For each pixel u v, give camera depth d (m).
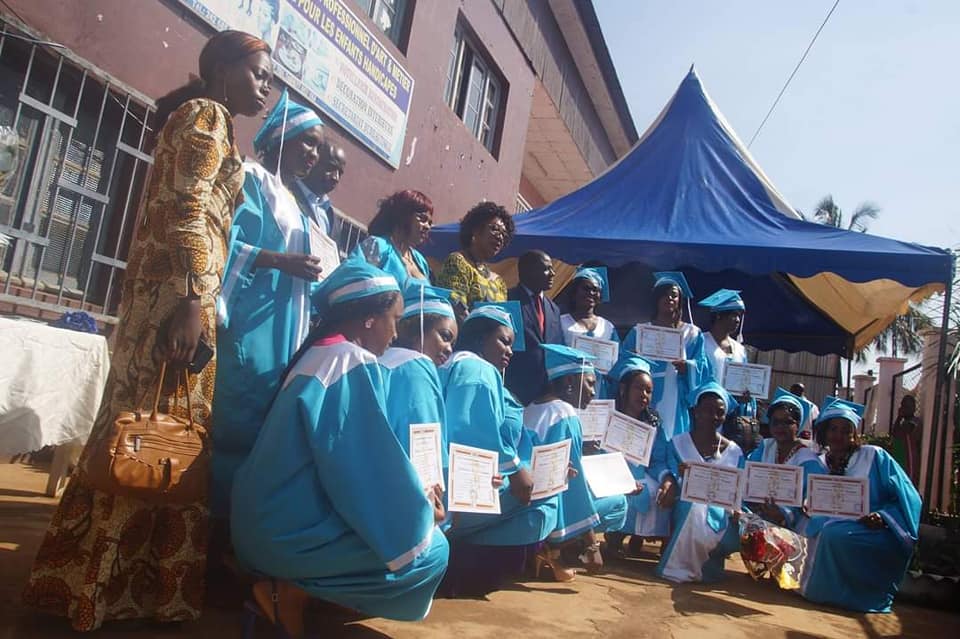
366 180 8.62
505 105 12.35
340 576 2.57
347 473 2.52
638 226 8.05
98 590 2.46
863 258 6.85
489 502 3.36
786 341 11.44
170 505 2.61
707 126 9.32
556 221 8.51
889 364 16.23
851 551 4.88
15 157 4.75
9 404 4.01
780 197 8.95
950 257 6.66
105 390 2.68
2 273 5.02
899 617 4.87
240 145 6.45
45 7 4.82
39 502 4.29
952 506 6.63
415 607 2.69
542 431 4.46
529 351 5.34
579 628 3.45
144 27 5.51
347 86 7.87
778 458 5.89
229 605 3.03
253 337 3.19
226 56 2.85
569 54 15.16
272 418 2.63
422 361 3.18
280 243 3.30
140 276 2.63
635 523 5.50
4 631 2.37
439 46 9.87
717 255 7.27
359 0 8.21
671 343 6.22
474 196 11.59
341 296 2.83
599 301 6.93
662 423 6.14
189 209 2.54
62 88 5.30
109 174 5.63
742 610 4.39
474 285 4.95
